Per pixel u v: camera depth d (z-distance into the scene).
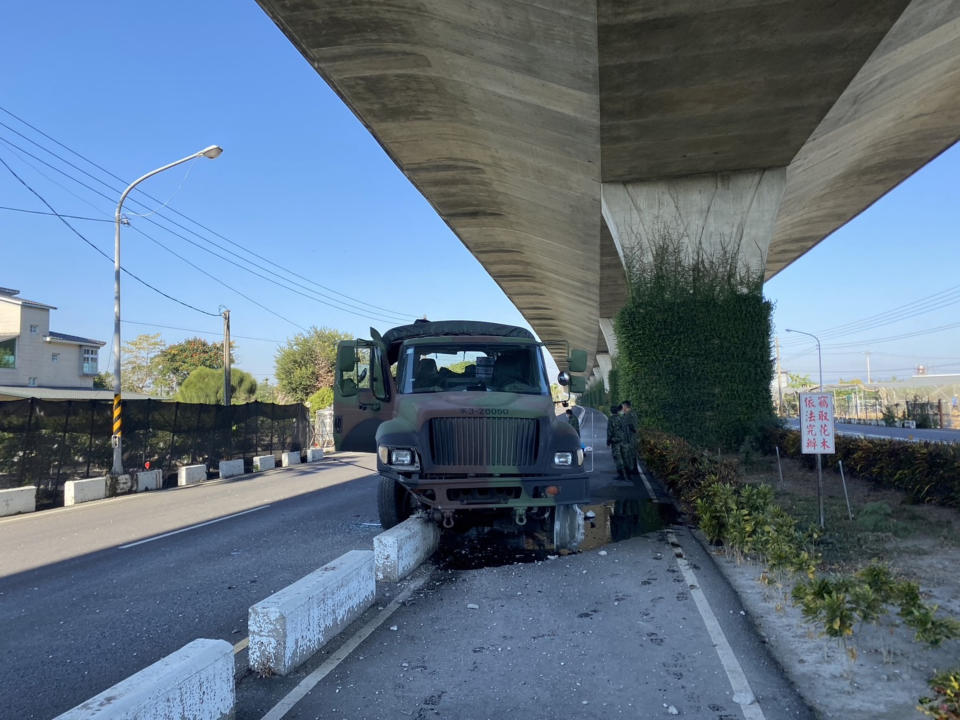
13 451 14.41
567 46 11.37
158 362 70.69
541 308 47.38
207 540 9.76
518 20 10.98
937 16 10.97
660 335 17.98
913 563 6.59
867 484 11.53
